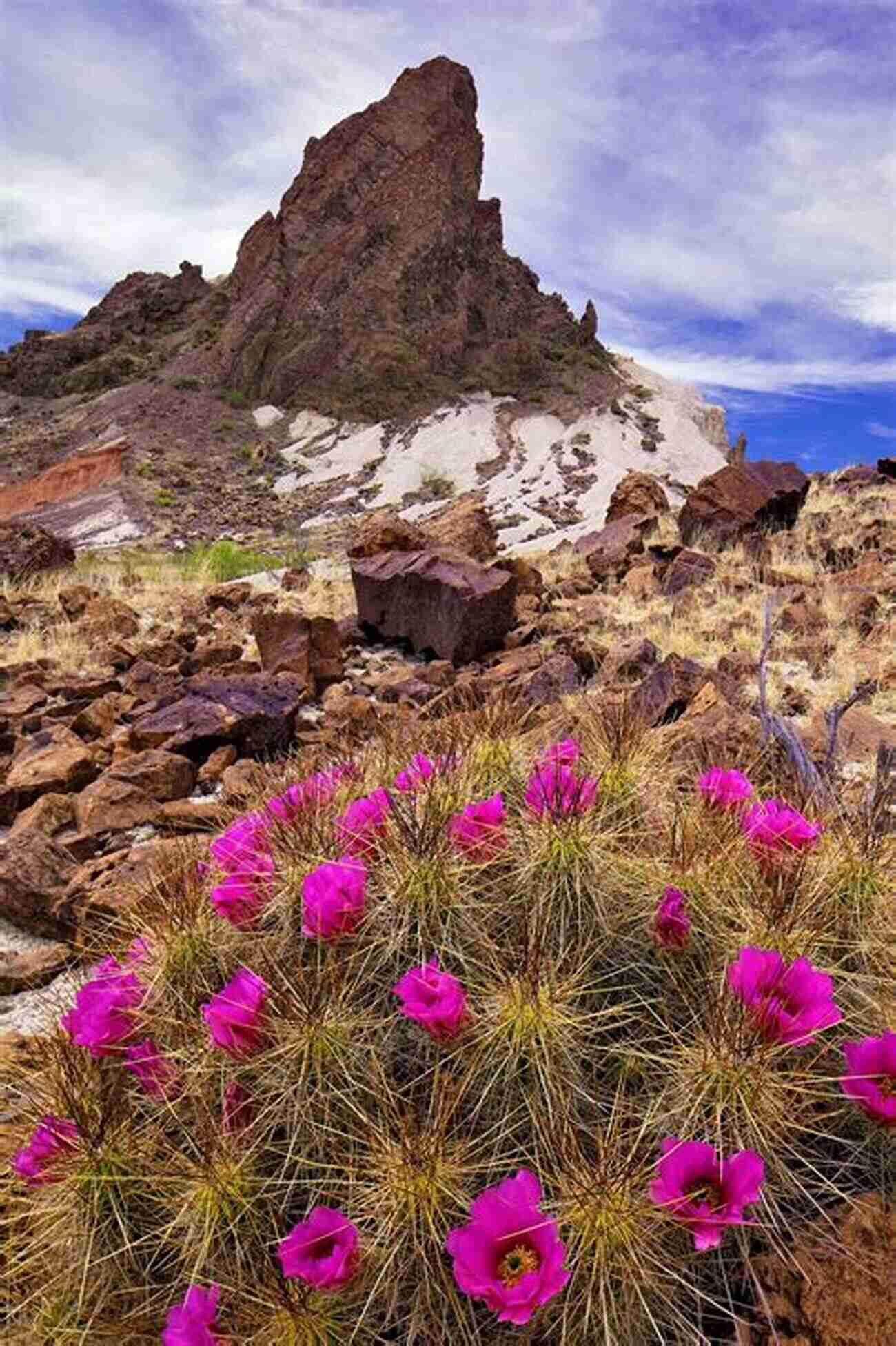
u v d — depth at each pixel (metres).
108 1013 2.18
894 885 2.29
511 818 2.29
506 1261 1.61
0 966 3.75
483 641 8.41
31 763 5.70
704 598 9.60
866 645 7.54
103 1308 1.97
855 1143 1.87
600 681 6.86
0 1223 2.11
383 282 88.81
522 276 102.62
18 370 98.38
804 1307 1.71
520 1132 1.83
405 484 70.94
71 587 11.24
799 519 13.97
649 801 2.50
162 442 77.50
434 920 2.03
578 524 54.38
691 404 92.62
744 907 2.15
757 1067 1.79
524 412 84.56
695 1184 1.68
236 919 2.22
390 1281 1.73
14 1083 2.54
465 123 94.50
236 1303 1.79
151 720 6.00
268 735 5.89
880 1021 2.06
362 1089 1.86
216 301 99.00
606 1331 1.61
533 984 1.82
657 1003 2.01
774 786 3.15
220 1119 1.97
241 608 11.52
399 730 3.05
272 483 72.19
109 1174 1.96
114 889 3.79
